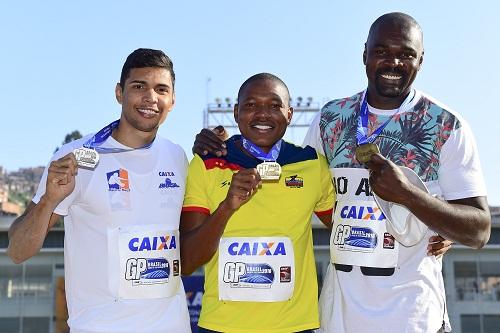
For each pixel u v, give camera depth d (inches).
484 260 843.4
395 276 151.1
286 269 150.6
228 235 153.1
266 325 149.0
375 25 154.9
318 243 791.1
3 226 837.8
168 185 153.0
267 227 152.3
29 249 137.8
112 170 148.2
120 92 157.8
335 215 159.8
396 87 152.4
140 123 149.9
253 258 150.6
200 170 157.3
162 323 145.8
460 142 151.3
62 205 143.6
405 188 136.7
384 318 148.6
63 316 826.8
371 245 152.0
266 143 156.6
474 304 836.0
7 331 823.1
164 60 153.6
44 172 147.9
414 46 151.3
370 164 140.5
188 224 155.5
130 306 144.0
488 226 148.5
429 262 153.7
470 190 149.2
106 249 145.0
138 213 147.8
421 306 149.3
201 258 148.5
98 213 145.8
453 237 144.2
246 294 149.7
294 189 155.5
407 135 153.8
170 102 154.9
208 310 154.2
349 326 151.6
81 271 146.1
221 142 159.2
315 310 154.9
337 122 162.2
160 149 156.6
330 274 160.9
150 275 145.7
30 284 833.5
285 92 157.8
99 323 142.3
